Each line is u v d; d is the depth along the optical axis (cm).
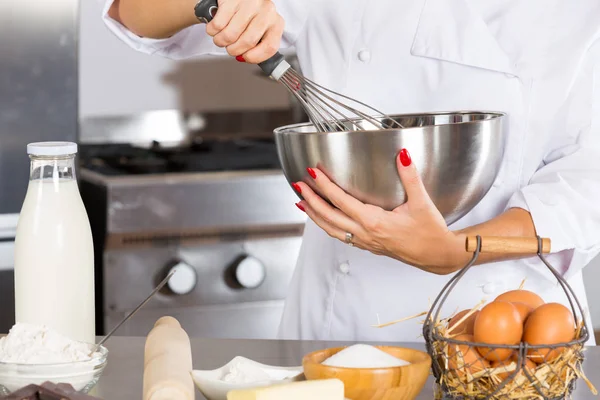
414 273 157
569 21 154
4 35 259
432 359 104
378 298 159
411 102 161
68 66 265
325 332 165
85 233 126
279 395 92
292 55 320
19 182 262
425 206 118
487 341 101
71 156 125
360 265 160
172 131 328
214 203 271
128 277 267
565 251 148
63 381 106
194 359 126
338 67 163
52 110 265
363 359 102
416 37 158
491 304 103
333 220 123
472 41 155
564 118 154
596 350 129
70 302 124
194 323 272
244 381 103
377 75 161
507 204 154
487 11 158
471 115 136
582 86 153
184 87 328
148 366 103
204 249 272
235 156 305
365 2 161
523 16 156
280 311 279
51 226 123
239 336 276
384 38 160
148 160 299
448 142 115
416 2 158
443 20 157
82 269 125
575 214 140
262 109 338
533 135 156
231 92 333
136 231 266
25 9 260
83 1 312
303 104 131
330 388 93
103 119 321
